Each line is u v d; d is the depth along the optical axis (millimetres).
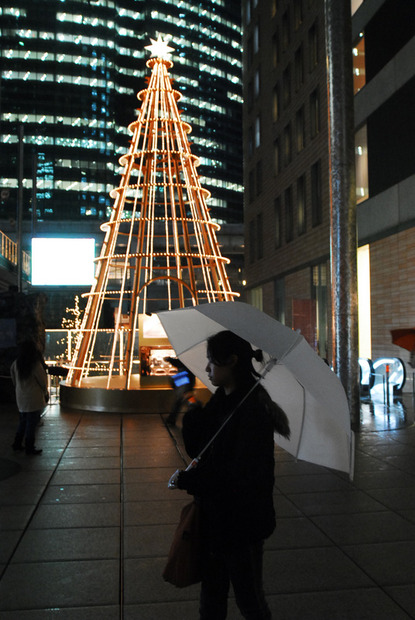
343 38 10836
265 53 38875
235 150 142250
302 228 32562
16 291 15227
